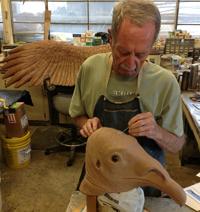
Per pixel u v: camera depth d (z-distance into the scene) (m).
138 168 0.57
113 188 0.59
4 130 2.50
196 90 2.38
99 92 0.86
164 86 0.82
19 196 2.05
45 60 0.79
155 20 0.63
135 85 0.83
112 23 0.66
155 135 0.76
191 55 2.87
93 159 0.59
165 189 0.57
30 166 2.44
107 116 0.83
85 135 0.73
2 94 2.48
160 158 0.85
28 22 4.12
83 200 0.84
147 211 0.78
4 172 2.34
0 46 3.25
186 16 3.90
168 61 2.61
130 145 0.58
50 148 2.65
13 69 0.77
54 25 4.28
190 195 0.90
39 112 3.19
